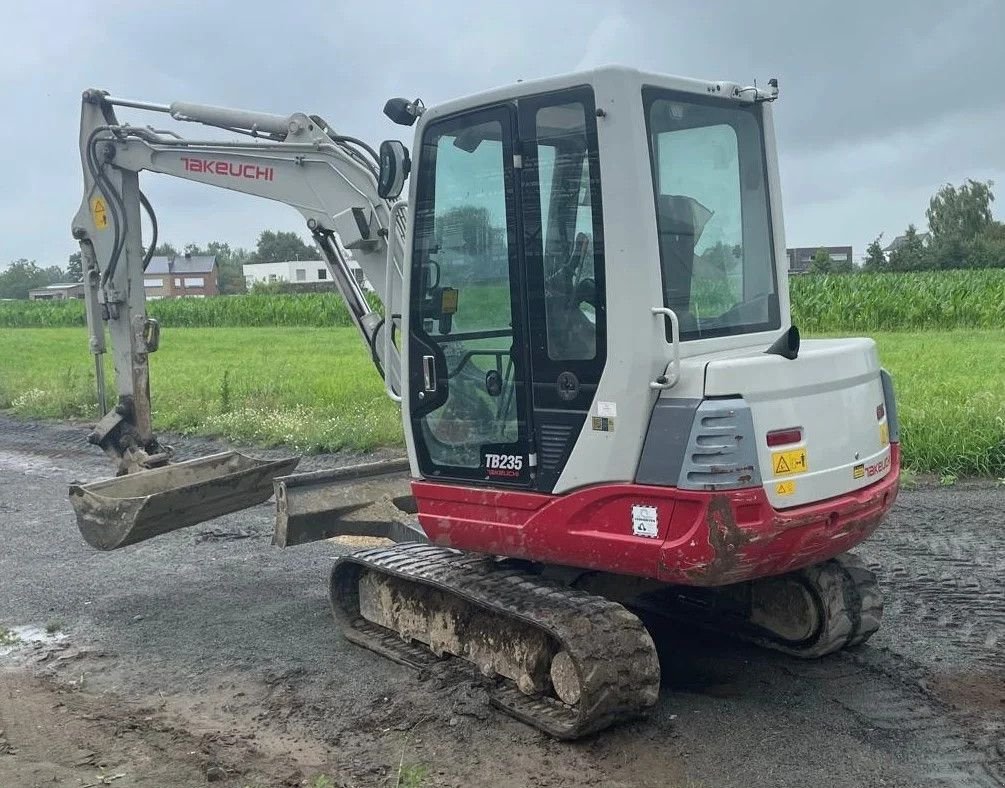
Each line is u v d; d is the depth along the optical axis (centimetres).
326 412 1322
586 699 422
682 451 415
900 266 5906
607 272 428
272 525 859
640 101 426
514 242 460
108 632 612
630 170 421
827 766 415
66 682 538
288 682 525
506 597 469
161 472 686
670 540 422
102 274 712
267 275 8925
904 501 832
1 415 1625
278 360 2144
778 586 526
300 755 445
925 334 2234
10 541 830
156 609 652
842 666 515
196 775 430
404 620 554
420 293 507
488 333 478
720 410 411
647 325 423
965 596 611
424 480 516
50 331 3984
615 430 432
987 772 406
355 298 642
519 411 466
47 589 697
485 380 482
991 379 1268
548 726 444
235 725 479
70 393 1647
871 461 477
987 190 8406
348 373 1767
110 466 1167
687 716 464
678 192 454
